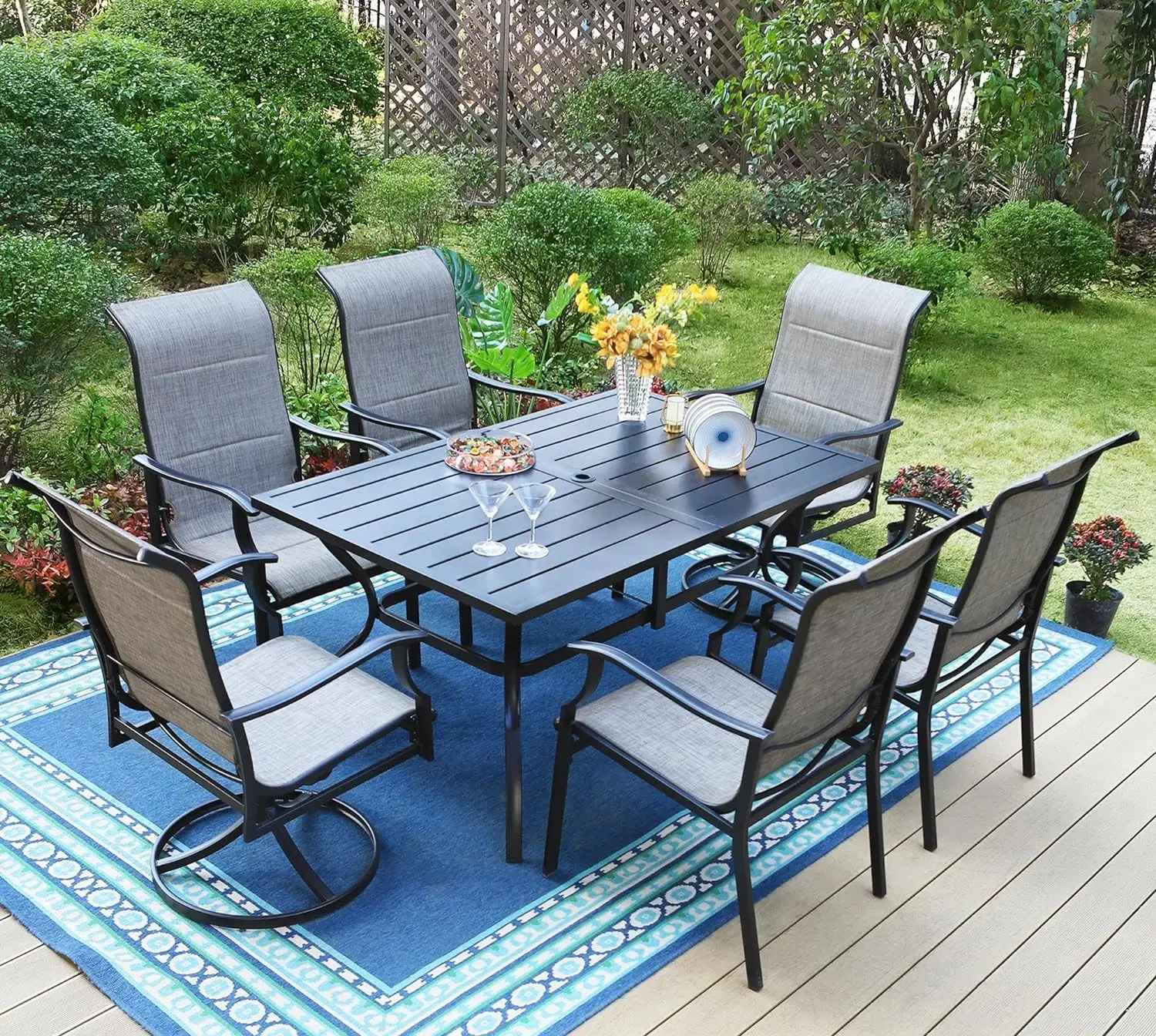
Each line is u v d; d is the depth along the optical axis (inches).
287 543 137.4
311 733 102.7
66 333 170.7
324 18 326.6
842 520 177.2
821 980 100.1
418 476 133.6
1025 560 114.3
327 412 192.1
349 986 97.9
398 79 346.0
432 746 108.5
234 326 145.6
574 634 151.0
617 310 146.4
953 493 163.0
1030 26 250.5
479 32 338.3
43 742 126.9
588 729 105.1
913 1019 96.7
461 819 118.5
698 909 107.3
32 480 96.8
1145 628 159.0
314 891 105.3
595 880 110.7
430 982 98.6
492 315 193.0
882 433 152.6
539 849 114.9
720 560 156.9
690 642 152.0
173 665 95.8
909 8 250.2
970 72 262.4
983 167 293.4
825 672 95.0
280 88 316.5
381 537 117.7
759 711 108.0
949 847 116.6
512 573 111.0
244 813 96.9
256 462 148.4
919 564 96.4
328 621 153.3
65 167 226.7
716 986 99.0
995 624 116.7
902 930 106.0
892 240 256.8
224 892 107.6
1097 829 119.9
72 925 102.9
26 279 167.6
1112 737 134.6
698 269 301.1
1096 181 325.1
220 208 270.1
